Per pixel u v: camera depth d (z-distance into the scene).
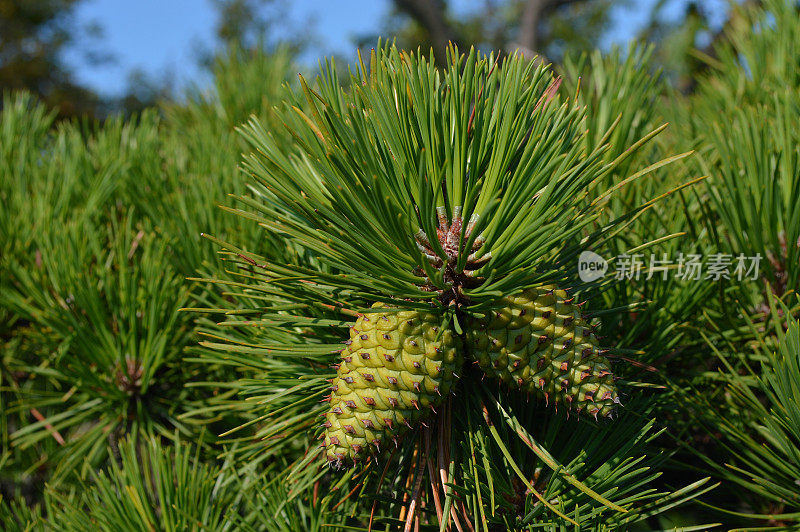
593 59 0.69
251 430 0.65
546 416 0.55
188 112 1.10
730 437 0.56
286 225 0.51
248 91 1.02
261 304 0.57
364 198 0.49
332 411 0.50
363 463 0.53
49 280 0.70
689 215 0.59
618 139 0.64
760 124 0.61
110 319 0.67
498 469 0.54
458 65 0.51
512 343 0.50
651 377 0.57
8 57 5.96
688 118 0.81
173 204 0.69
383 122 0.51
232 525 0.59
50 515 0.61
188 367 0.67
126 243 0.68
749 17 0.87
